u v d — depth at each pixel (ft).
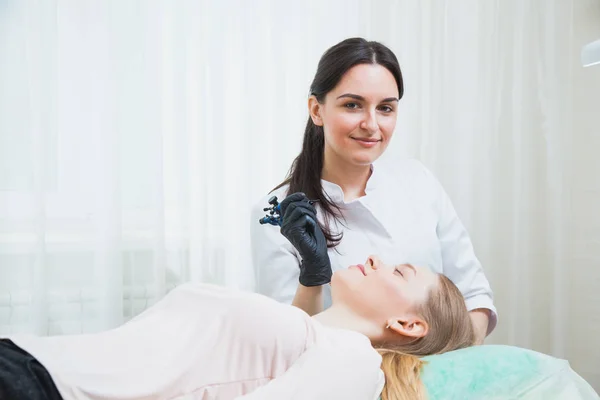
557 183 8.14
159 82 6.86
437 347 4.53
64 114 6.68
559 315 8.21
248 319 3.68
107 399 3.23
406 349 4.49
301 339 3.66
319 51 7.44
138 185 6.91
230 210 7.26
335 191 5.40
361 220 5.44
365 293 4.57
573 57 8.20
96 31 6.70
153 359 3.50
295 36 7.39
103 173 6.75
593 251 8.36
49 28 6.51
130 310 7.00
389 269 4.71
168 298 4.11
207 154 7.11
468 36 7.94
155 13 6.82
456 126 7.95
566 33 8.14
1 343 3.38
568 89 8.16
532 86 8.14
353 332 3.90
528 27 8.09
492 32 7.99
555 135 8.14
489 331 5.61
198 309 3.89
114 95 6.70
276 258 5.29
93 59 6.70
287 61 7.36
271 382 3.36
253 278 7.28
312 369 3.41
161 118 6.89
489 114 8.04
